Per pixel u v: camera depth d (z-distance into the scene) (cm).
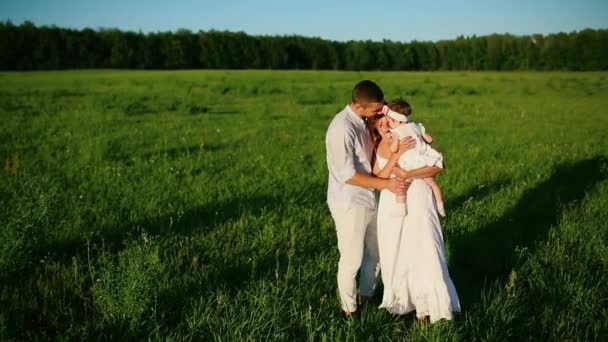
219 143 1313
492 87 3694
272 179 923
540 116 1966
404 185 435
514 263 554
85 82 4184
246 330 410
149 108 2194
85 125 1596
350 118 438
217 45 9144
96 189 827
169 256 555
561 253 562
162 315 428
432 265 432
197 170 1004
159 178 912
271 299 457
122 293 425
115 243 596
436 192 454
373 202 453
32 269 515
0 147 1186
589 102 2566
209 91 3228
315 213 714
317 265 534
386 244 450
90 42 8525
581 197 807
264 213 708
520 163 1049
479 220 686
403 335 427
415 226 438
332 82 4362
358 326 421
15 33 7862
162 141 1322
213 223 668
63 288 471
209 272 515
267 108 2142
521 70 8681
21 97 2636
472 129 1609
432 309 431
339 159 430
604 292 488
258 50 9331
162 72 6719
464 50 9300
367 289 486
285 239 612
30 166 970
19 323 420
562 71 8106
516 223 677
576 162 1066
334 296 484
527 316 448
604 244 590
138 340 406
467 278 525
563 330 427
